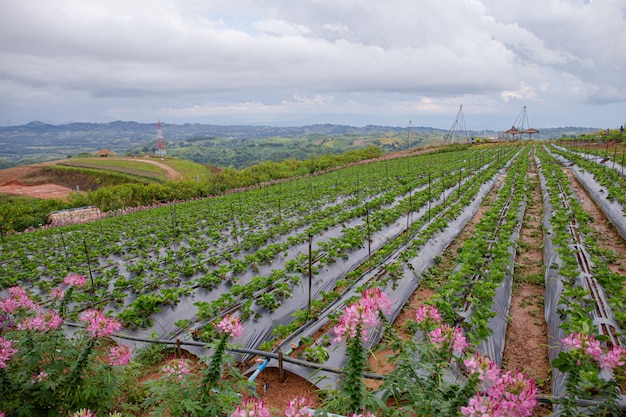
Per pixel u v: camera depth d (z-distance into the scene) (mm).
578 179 26953
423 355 4758
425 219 18406
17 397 5031
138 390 6461
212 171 85125
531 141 74062
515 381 3604
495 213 18031
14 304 5883
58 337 5574
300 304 10703
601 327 7609
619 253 13055
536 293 10766
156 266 14727
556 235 13508
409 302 10688
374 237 16328
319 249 14922
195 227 21344
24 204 33719
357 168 49781
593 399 4793
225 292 12039
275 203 27203
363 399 4195
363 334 4367
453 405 3904
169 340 9102
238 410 3844
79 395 5285
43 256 18250
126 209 35531
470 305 8906
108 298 11805
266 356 7348
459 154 55219
